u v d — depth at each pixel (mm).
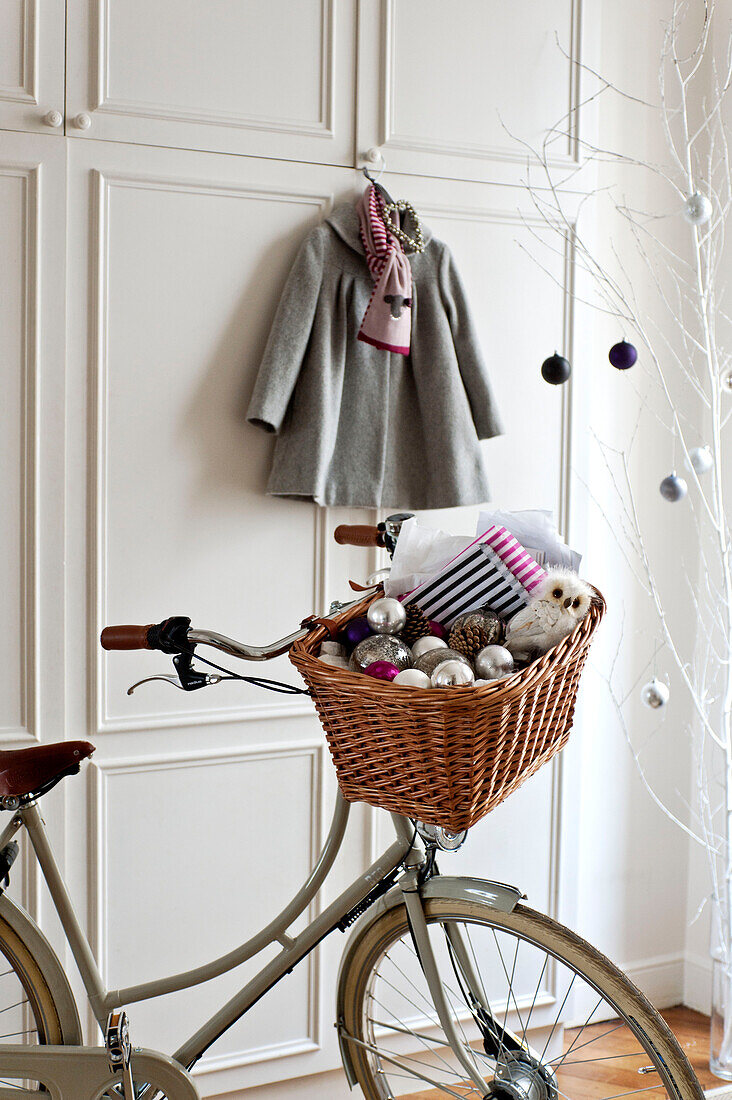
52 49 1723
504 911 1316
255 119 1871
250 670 1943
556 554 1339
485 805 1104
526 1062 1389
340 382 1922
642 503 2332
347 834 2033
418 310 1999
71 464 1801
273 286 1922
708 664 2354
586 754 2307
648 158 2258
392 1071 2072
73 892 1838
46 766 1383
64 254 1761
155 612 1882
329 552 2000
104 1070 1420
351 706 1104
